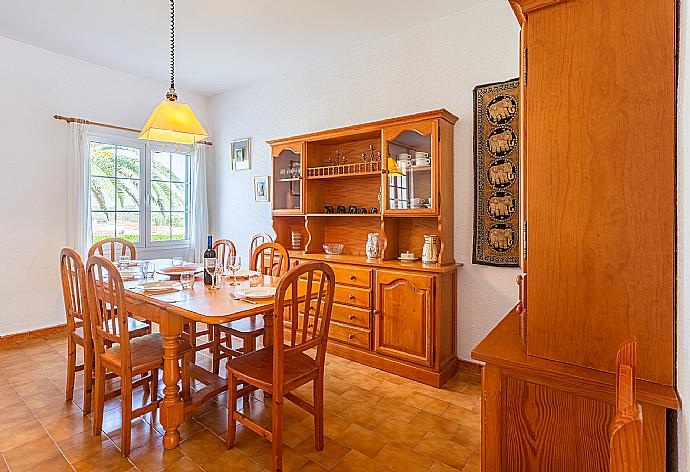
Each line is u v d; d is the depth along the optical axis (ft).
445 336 9.24
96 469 5.84
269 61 12.64
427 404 8.02
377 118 11.19
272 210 12.81
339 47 11.61
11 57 11.19
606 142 3.63
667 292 3.38
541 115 3.94
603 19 3.62
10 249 11.39
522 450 3.98
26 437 6.61
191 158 15.78
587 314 3.74
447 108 9.88
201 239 15.62
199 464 6.02
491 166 9.16
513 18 8.86
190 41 11.16
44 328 12.04
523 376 3.96
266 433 5.83
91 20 9.95
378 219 11.39
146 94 14.28
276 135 14.02
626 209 3.55
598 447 3.59
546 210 3.93
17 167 11.44
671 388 3.32
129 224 13.98
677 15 3.33
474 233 9.46
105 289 6.64
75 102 12.50
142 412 6.41
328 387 8.78
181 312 6.03
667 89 3.36
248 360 6.61
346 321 10.40
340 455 6.29
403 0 9.03
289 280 5.61
